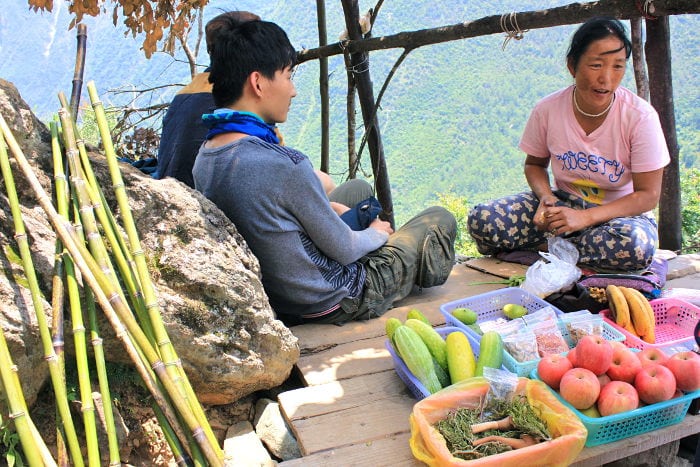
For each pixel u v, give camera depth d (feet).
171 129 11.64
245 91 8.72
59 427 6.12
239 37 8.56
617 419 6.79
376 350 9.32
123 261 6.75
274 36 8.62
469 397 6.91
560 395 7.07
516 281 11.50
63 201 6.75
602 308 9.82
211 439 6.34
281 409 8.09
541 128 11.96
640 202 10.96
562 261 10.37
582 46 10.24
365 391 8.28
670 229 14.52
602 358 7.08
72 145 7.06
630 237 10.71
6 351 5.52
